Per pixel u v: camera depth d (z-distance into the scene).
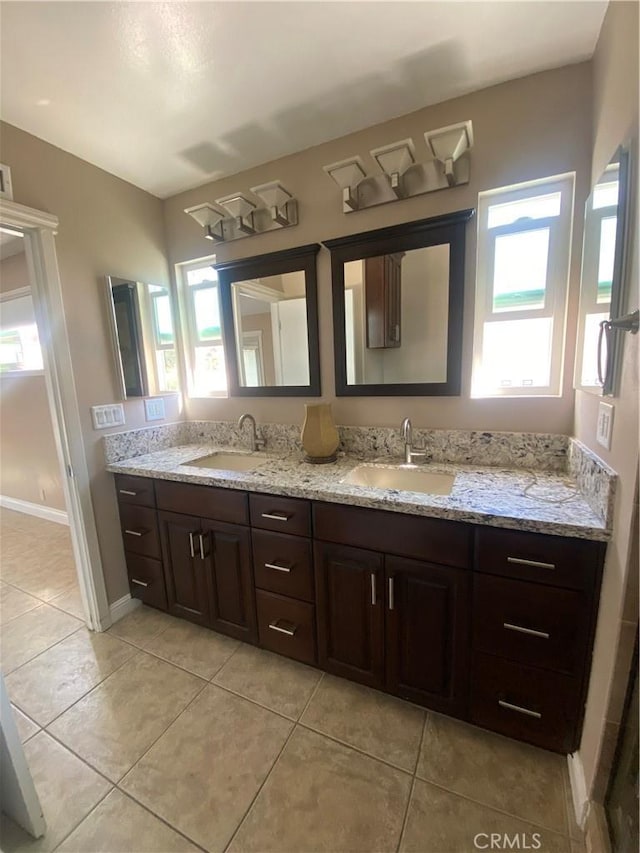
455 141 1.40
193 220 2.17
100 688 1.55
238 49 1.22
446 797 1.12
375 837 1.03
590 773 1.02
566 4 1.10
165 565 1.90
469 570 1.21
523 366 1.58
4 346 3.35
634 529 0.85
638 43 0.84
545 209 1.48
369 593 1.39
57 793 1.16
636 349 0.83
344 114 1.57
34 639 1.86
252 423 2.12
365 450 1.88
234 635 1.77
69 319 1.76
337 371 1.89
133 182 2.04
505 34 1.20
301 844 1.02
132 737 1.34
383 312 1.75
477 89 1.45
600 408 1.11
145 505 1.90
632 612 0.87
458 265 1.57
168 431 2.29
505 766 1.20
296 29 1.16
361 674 1.47
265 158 1.86
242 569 1.67
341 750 1.27
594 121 1.28
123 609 2.03
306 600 1.54
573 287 1.43
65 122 1.54
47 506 3.45
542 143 1.40
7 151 1.52
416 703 1.38
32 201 1.60
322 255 1.85
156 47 1.19
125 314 2.02
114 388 1.99
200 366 2.39
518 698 1.20
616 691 0.91
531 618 1.14
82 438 1.83
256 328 2.08
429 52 1.27
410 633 1.34
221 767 1.23
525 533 1.11
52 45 1.16
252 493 1.57
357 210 1.73
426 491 1.61
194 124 1.59
